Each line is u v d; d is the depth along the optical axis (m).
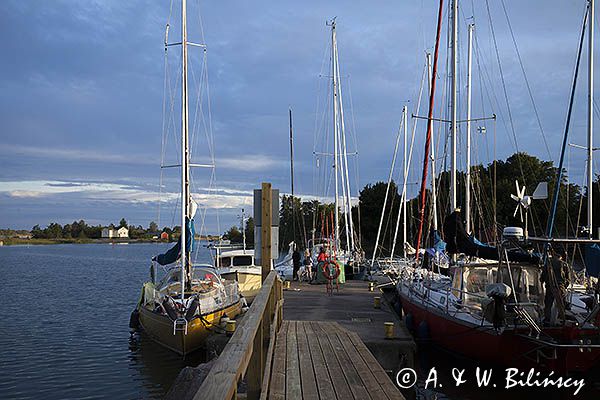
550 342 9.84
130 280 44.41
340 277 26.84
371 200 62.28
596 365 10.16
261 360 6.16
